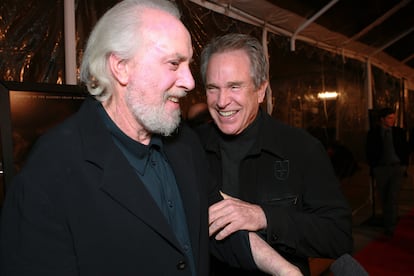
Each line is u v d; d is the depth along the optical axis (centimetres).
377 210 555
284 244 115
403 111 845
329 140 462
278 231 113
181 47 85
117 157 85
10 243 74
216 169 140
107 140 87
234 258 112
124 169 85
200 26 261
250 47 128
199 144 118
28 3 168
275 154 132
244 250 108
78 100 119
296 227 115
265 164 134
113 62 85
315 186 128
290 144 133
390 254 379
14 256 73
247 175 135
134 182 84
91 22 196
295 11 322
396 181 429
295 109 383
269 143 133
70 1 183
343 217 125
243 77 124
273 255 106
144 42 82
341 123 498
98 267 79
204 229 102
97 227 79
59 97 114
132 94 85
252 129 136
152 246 83
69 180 79
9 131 100
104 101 91
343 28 421
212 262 134
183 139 111
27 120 105
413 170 914
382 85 680
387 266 348
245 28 309
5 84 100
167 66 85
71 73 183
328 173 130
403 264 351
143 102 85
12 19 161
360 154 569
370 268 345
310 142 133
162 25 84
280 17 326
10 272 73
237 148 138
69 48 182
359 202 559
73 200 79
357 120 555
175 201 97
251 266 108
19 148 103
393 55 650
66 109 116
